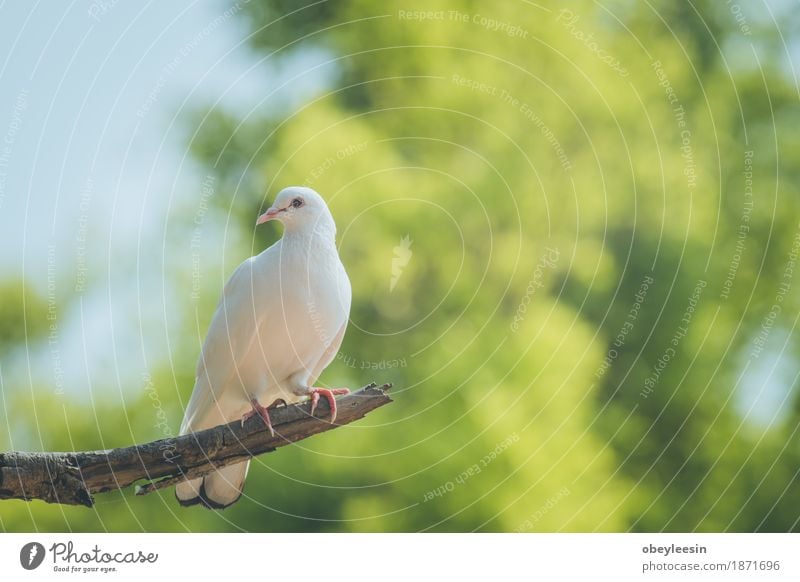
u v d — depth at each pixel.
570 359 13.52
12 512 12.97
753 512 14.47
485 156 14.59
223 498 7.30
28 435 13.14
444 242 13.91
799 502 14.61
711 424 13.62
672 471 14.38
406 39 15.20
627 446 14.28
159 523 12.94
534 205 14.37
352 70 15.18
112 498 13.05
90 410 13.06
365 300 13.62
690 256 14.87
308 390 7.05
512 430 12.80
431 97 14.95
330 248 7.48
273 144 14.04
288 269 7.29
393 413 13.03
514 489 12.63
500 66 15.16
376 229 13.76
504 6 15.45
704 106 16.03
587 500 13.21
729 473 14.52
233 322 7.19
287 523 12.40
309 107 14.42
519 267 14.09
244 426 6.46
